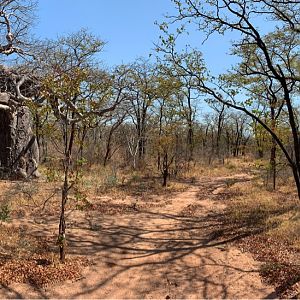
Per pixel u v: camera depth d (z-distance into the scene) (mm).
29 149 18562
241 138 43375
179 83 10000
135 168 25484
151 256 8281
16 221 10273
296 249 8336
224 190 18031
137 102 27156
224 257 8195
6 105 17125
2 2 12820
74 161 8414
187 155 26266
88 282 6773
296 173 9477
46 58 19719
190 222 11523
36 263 7219
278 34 11305
